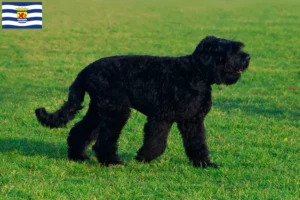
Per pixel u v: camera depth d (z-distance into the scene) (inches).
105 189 429.4
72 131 511.8
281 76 987.3
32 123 647.8
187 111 472.7
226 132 625.9
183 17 1942.7
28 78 953.5
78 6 2181.3
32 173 467.8
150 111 479.5
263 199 416.5
